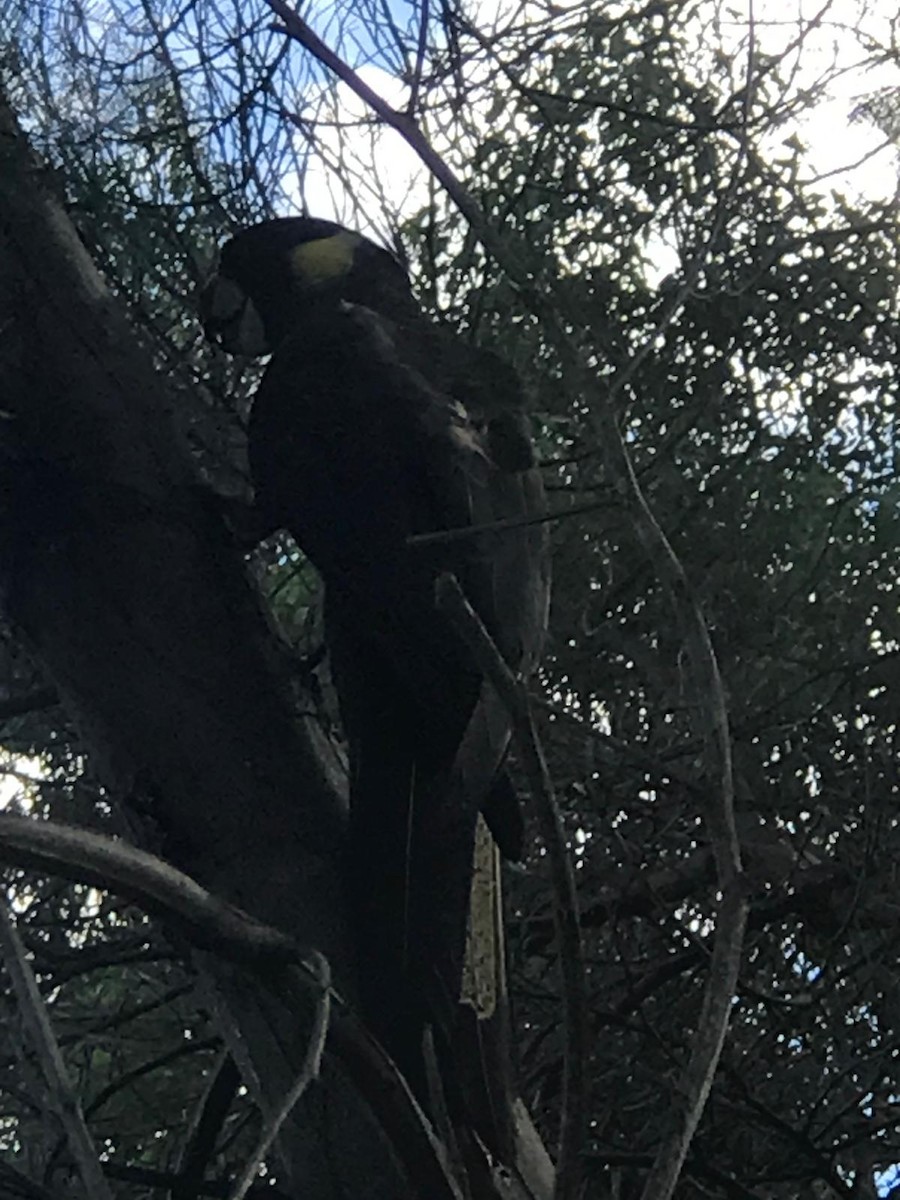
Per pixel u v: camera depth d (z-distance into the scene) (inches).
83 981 158.7
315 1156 76.9
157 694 84.5
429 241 133.6
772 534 142.3
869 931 138.6
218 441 124.5
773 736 134.9
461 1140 71.3
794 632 138.6
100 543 87.5
